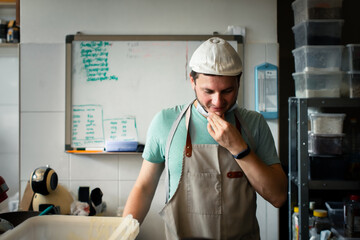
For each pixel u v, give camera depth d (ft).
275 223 8.93
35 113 8.91
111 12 8.87
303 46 7.14
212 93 4.26
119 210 8.54
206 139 4.74
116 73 8.80
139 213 4.73
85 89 8.79
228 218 4.63
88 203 8.46
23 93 8.89
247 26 8.93
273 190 4.42
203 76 4.17
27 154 8.92
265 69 8.82
